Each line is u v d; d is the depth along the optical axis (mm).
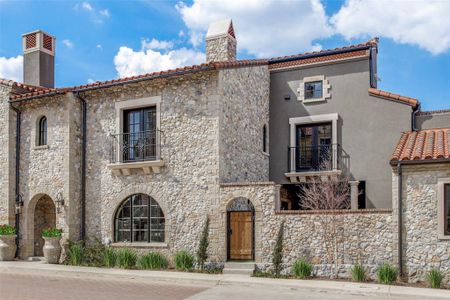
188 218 14711
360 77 16516
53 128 16984
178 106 15289
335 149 16547
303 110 17344
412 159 12172
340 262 12859
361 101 16422
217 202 14336
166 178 15203
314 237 13156
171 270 14148
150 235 15469
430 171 12133
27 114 17656
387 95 15898
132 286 11930
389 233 12453
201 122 14859
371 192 15969
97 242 16016
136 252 15352
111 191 16094
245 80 16297
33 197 17125
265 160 17391
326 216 13086
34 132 17375
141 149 15766
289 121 17516
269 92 17984
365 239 12680
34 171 17203
